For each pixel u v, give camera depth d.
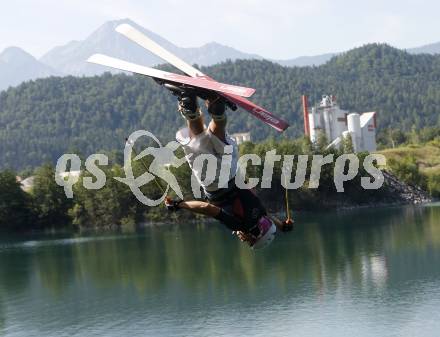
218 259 69.94
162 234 96.69
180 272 63.72
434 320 41.62
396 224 93.31
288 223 10.20
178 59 9.31
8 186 112.00
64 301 53.97
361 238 80.00
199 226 105.12
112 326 45.38
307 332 40.78
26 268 71.44
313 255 68.88
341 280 55.38
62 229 115.56
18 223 111.94
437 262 60.56
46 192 114.56
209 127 9.05
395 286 51.72
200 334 42.06
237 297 51.53
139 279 61.53
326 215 114.00
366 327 41.09
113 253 79.25
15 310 51.78
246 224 9.52
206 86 8.36
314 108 189.50
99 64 9.09
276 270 61.69
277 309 46.97
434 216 102.06
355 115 182.25
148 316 47.44
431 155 173.62
